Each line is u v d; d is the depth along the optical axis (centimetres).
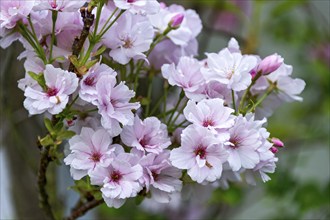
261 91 72
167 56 72
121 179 64
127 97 64
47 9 64
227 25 125
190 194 72
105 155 64
